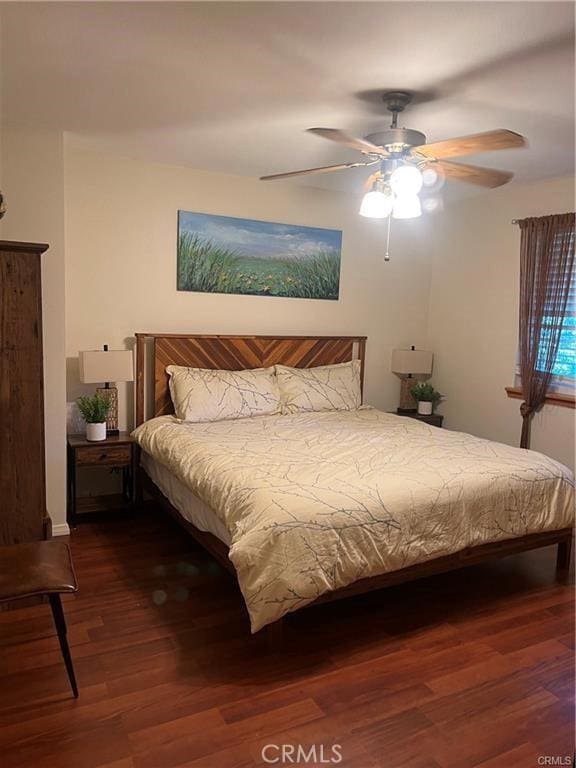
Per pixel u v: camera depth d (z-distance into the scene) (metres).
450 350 5.21
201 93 2.74
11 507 2.72
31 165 3.30
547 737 1.98
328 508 2.45
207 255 4.36
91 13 2.02
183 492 3.28
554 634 2.65
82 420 4.05
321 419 4.21
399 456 3.17
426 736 1.97
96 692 2.15
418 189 2.52
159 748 1.88
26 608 2.75
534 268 4.25
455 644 2.54
